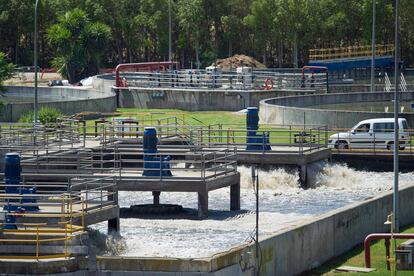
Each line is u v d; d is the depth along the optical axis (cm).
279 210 6494
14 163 5409
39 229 4922
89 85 12925
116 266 4684
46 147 7062
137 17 15525
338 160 7931
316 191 7169
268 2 14962
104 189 5956
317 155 7469
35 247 4828
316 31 14988
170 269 4638
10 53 15888
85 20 14088
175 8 15600
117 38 15775
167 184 6247
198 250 5316
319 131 7944
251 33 15550
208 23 15488
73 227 5012
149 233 5744
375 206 5784
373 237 4953
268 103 9919
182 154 6694
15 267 4697
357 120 8712
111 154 6800
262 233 5672
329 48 14825
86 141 7662
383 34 15325
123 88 11356
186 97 11069
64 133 7506
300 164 7319
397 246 4906
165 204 6531
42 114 9156
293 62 15650
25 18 15575
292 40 14975
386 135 7994
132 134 7719
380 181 7500
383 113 8650
